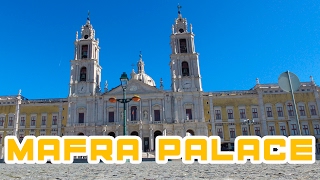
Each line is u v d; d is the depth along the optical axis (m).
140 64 78.56
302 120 57.53
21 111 62.78
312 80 59.72
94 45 66.38
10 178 6.55
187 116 57.75
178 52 63.53
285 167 9.05
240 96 60.16
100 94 60.50
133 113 58.69
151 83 74.69
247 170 8.12
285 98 59.12
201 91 59.16
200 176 6.61
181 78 60.62
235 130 58.12
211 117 58.84
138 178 6.32
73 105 60.53
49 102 62.81
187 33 64.56
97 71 65.50
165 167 10.77
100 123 58.56
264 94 59.62
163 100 59.16
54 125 61.19
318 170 7.59
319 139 56.12
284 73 12.98
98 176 6.97
